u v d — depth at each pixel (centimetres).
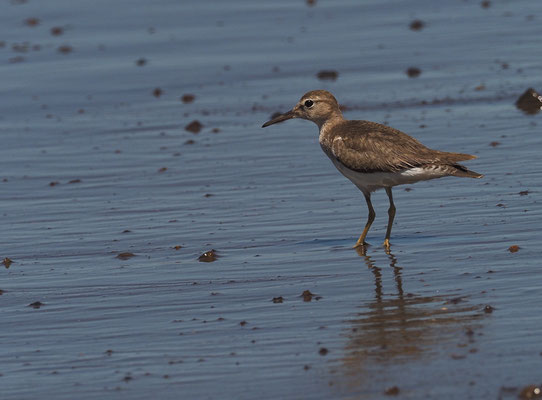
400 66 2362
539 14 2753
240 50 2589
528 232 1264
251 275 1180
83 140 1959
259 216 1438
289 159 1756
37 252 1324
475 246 1227
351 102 2100
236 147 1852
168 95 2275
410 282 1110
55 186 1662
